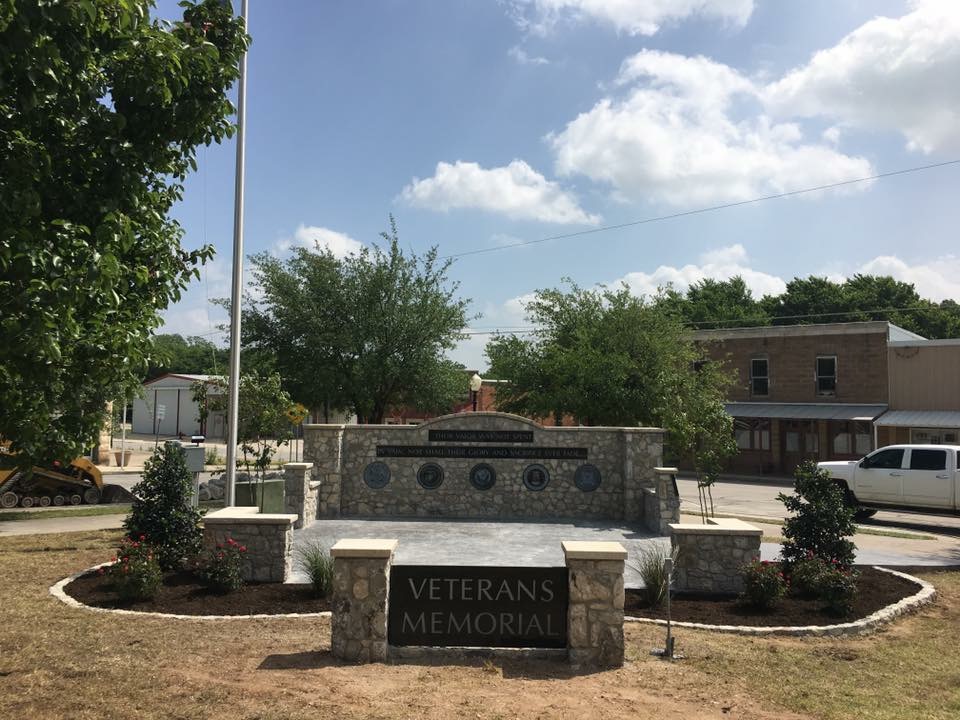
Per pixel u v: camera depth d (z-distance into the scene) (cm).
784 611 908
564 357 2436
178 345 7162
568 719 546
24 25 418
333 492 1653
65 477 2164
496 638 695
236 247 1480
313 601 920
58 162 522
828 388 3366
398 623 695
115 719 530
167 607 884
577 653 679
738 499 2475
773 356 3503
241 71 1505
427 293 2788
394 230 2798
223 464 3294
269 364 2462
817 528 1047
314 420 3488
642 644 766
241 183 1492
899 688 657
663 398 2098
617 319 2408
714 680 657
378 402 2834
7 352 431
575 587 685
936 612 949
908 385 3161
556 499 1670
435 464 1680
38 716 533
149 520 1101
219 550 976
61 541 1402
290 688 594
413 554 1213
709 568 1004
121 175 531
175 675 623
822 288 6072
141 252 588
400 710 552
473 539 1372
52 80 455
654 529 1484
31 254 448
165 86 536
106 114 525
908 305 5781
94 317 496
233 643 730
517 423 1684
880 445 3131
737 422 3541
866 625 862
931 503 1836
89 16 441
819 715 583
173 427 5794
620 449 1677
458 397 2944
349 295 2706
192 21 610
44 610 859
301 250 2753
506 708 563
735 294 6831
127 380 537
